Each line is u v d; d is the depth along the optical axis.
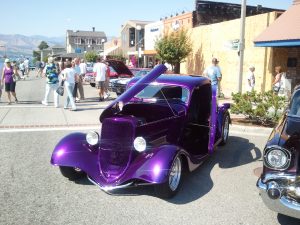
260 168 6.34
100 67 14.99
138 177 4.65
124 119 4.98
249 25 16.53
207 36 20.78
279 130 4.54
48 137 8.21
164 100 6.20
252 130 9.34
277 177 3.95
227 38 18.45
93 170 5.04
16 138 8.07
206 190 5.30
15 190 5.13
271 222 4.35
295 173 3.93
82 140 5.41
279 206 3.92
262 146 7.88
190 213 4.54
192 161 5.37
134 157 4.98
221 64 19.20
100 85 15.09
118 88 16.41
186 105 6.12
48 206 4.64
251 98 9.95
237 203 4.87
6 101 14.71
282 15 14.71
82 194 5.05
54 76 13.18
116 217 4.38
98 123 9.88
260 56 15.76
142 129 5.07
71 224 4.18
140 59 36.53
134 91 5.33
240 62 12.38
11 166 6.15
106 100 15.44
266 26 15.52
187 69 23.69
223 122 7.61
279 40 13.27
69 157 5.10
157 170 4.60
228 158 6.95
